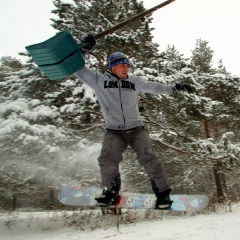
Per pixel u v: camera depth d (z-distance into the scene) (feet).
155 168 10.30
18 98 35.73
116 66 10.62
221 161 43.57
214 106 47.37
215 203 50.44
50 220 36.55
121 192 13.44
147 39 42.52
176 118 40.75
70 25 44.29
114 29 10.19
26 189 31.63
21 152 30.35
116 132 10.52
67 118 36.01
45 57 8.80
